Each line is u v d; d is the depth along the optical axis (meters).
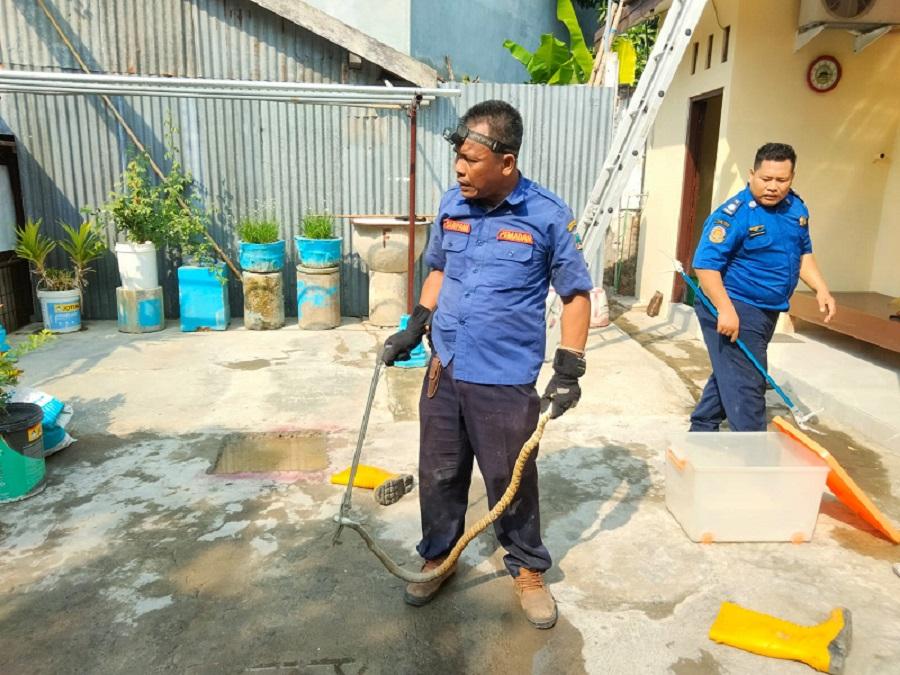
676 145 7.79
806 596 2.81
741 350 3.67
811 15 5.81
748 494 3.14
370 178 7.53
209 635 2.55
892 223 6.39
